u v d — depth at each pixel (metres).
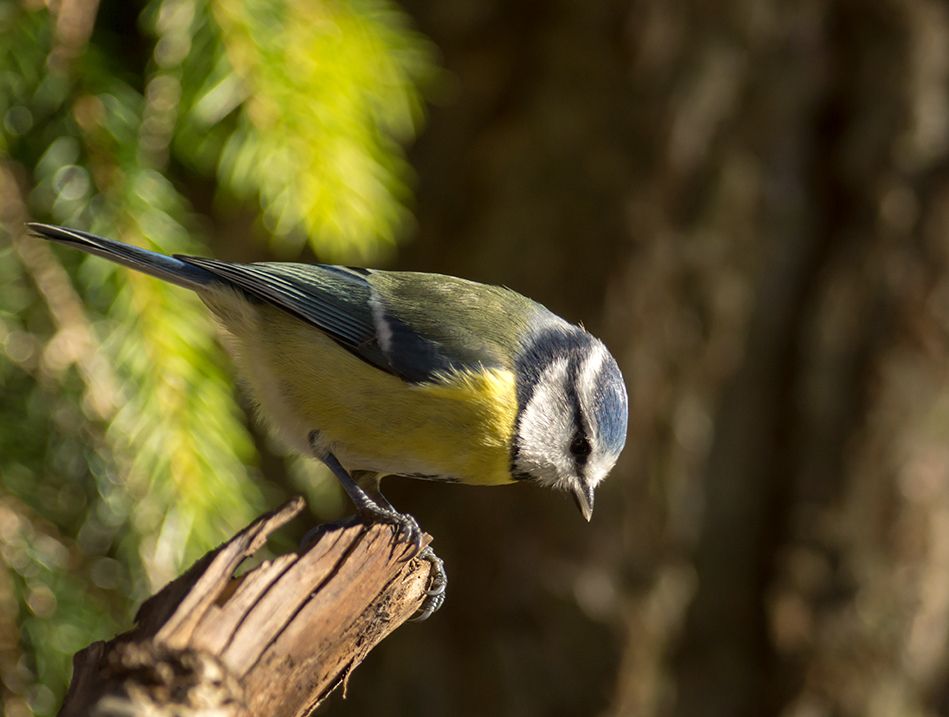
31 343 2.35
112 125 2.36
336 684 2.31
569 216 2.44
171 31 2.36
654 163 2.44
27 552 2.35
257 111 2.36
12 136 2.35
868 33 2.45
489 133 2.45
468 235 2.45
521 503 2.45
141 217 2.36
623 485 2.45
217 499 2.36
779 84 2.44
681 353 2.45
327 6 2.36
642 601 2.45
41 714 2.35
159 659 2.29
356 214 2.37
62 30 2.35
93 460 2.36
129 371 2.35
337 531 2.31
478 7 2.44
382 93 2.37
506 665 2.45
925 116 2.45
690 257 2.44
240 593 2.30
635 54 2.43
